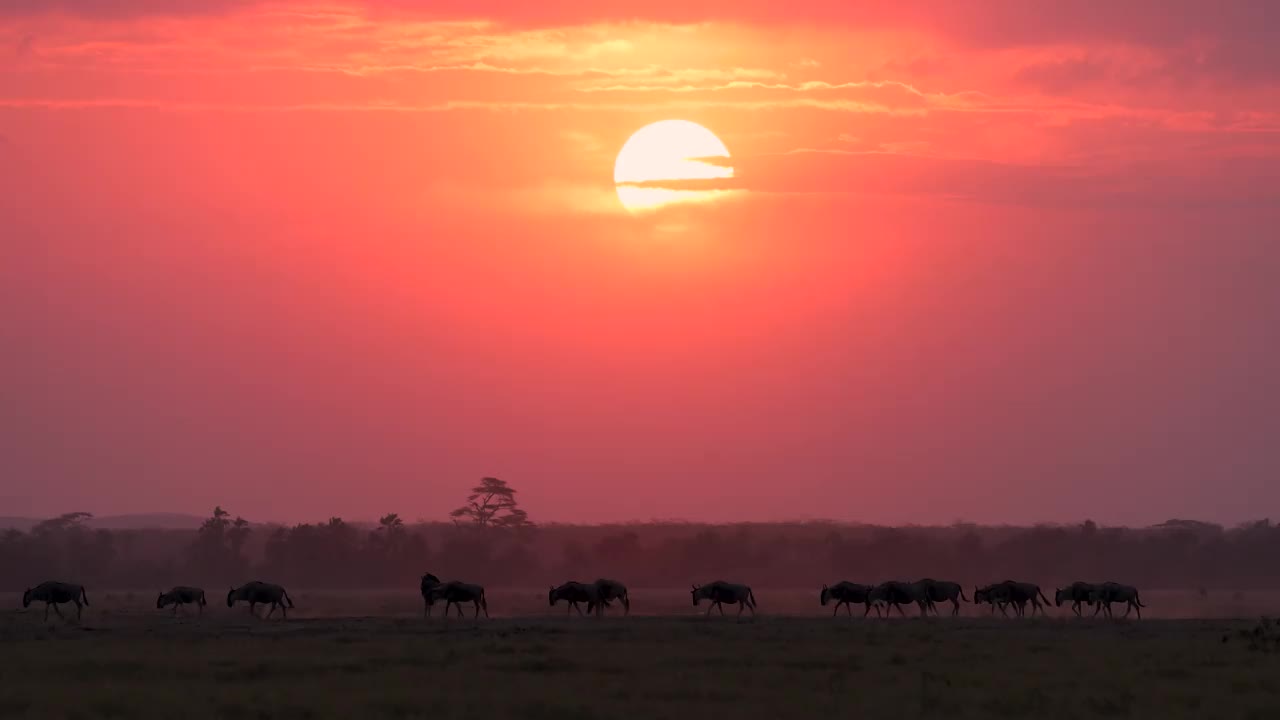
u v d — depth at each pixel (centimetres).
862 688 17000
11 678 17925
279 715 14800
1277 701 16100
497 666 19500
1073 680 17975
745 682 17662
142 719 14550
